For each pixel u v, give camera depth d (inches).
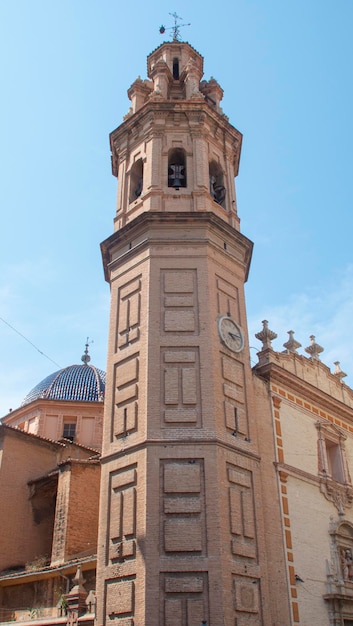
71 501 994.1
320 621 840.3
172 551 704.4
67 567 859.4
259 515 795.4
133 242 994.7
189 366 847.7
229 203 1093.1
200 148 1085.1
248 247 1035.9
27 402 1582.2
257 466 835.4
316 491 970.7
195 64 1318.9
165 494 742.5
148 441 775.1
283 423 984.3
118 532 743.7
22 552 1059.9
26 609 915.4
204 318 890.1
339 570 913.5
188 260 945.5
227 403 844.0
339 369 1224.8
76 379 1598.2
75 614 774.5
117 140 1171.9
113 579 718.5
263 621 717.9
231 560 719.7
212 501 741.3
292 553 855.1
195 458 771.4
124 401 844.6
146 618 662.5
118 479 784.9
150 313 887.1
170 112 1118.4
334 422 1104.2
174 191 1034.1
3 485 1092.5
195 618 668.1
